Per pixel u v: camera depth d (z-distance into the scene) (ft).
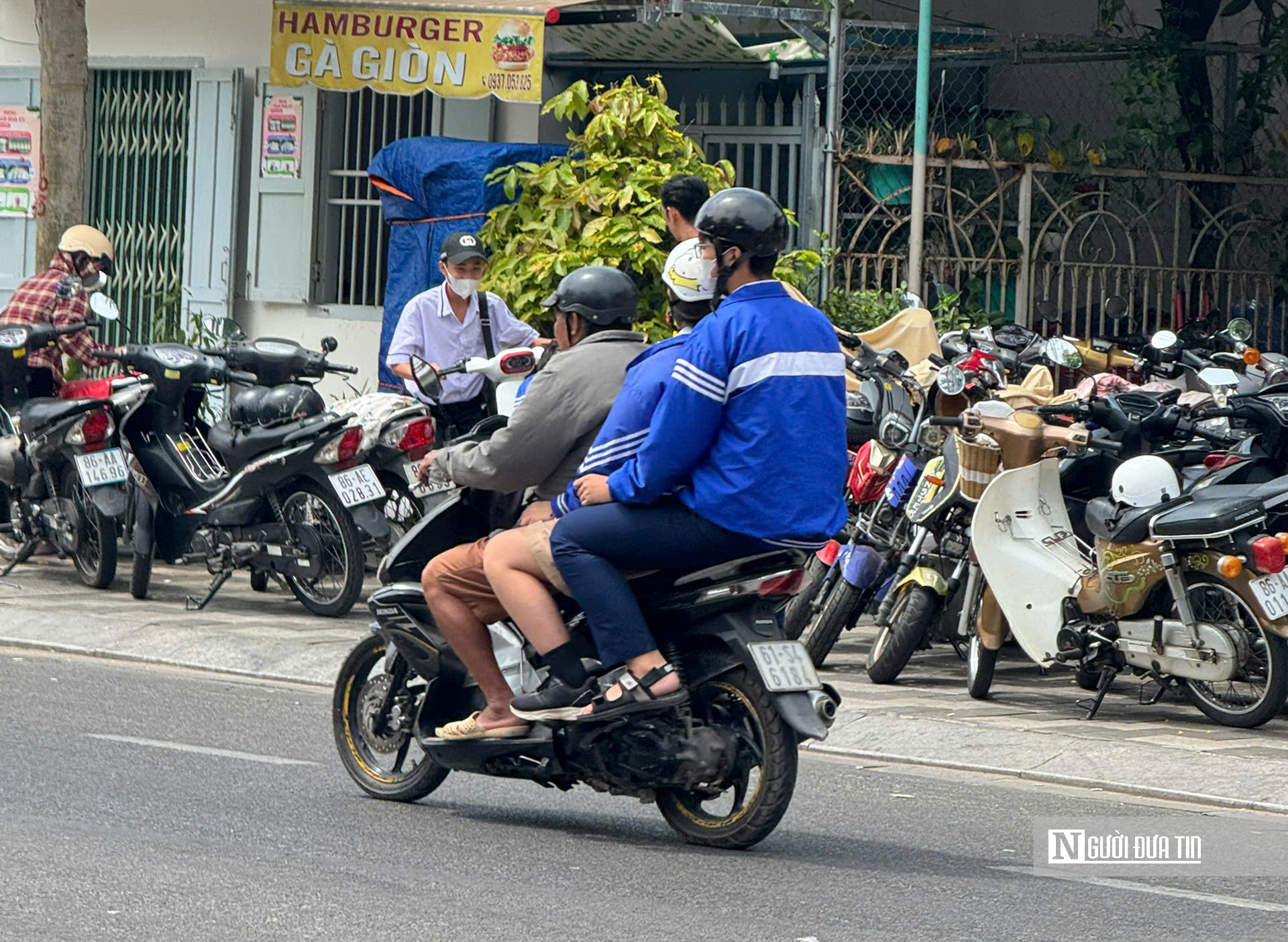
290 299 62.69
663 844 25.71
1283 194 58.49
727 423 24.14
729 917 21.85
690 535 24.08
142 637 41.34
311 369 45.55
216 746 31.35
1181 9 61.21
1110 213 55.62
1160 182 56.75
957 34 58.44
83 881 22.41
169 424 45.34
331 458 42.60
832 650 43.75
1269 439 36.27
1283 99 60.75
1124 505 35.01
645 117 51.55
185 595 47.26
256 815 26.48
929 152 53.36
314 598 44.37
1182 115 58.13
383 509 43.55
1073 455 38.58
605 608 24.40
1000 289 55.01
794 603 40.14
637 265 50.67
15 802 26.53
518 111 58.70
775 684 24.02
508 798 28.81
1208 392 41.81
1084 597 35.60
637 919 21.61
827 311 51.83
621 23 54.03
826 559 39.24
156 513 45.55
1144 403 36.76
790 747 24.30
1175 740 33.47
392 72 53.83
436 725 27.20
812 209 54.19
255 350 45.65
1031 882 24.21
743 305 24.25
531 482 25.64
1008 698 37.99
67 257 49.47
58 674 38.09
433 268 54.90
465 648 25.98
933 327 46.09
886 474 38.83
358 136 62.13
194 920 20.90
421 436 43.47
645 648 24.44
